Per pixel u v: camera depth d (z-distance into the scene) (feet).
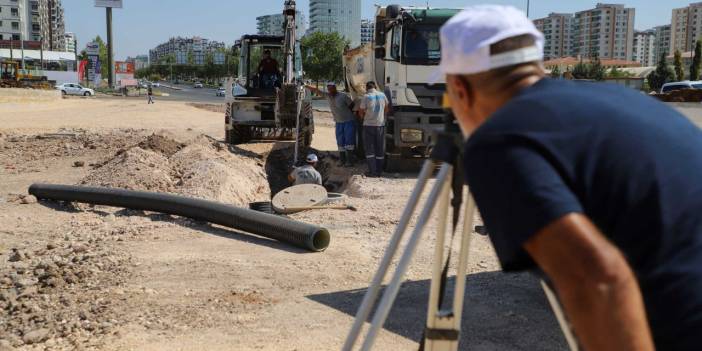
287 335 14.57
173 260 20.27
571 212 4.58
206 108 126.52
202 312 15.93
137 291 17.39
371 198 33.63
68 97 175.73
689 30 468.34
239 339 14.37
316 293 17.37
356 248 22.03
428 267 19.65
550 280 5.33
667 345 4.80
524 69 5.53
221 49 443.73
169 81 561.43
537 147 4.82
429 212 6.67
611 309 4.46
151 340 14.29
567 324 6.17
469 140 5.18
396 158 45.70
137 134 63.21
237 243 22.57
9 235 24.03
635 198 4.79
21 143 55.01
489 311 16.06
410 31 41.24
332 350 13.80
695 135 5.35
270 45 60.23
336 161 51.01
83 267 19.26
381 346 13.97
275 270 19.35
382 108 41.81
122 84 241.14
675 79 210.38
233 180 36.73
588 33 441.27
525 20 5.66
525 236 4.63
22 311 16.07
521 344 14.14
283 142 61.67
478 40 5.47
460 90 5.88
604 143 4.89
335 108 48.19
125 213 27.45
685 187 4.87
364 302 6.93
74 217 27.17
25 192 33.53
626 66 325.42
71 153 49.62
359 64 55.42
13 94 137.69
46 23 608.60
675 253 4.77
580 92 5.31
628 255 4.90
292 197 29.58
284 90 52.24
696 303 4.68
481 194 4.96
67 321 15.38
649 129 5.04
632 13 432.66
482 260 20.15
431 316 7.51
